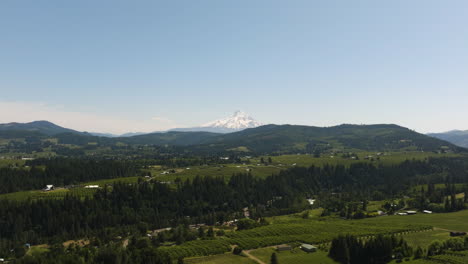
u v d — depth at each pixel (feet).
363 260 563.07
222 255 602.85
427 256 555.28
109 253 550.36
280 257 589.32
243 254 604.90
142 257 553.23
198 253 606.96
